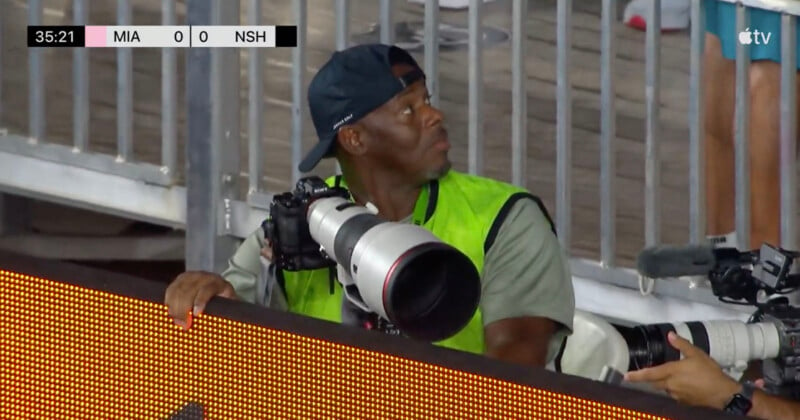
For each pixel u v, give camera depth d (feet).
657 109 60.13
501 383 34.58
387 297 37.01
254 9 65.10
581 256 68.95
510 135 80.12
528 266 43.42
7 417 36.83
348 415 35.42
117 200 68.85
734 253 40.75
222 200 65.62
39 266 36.19
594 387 34.14
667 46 85.35
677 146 79.46
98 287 36.09
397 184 44.73
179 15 91.66
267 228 42.78
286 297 44.73
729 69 63.62
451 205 44.37
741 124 59.67
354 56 44.47
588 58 88.94
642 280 59.98
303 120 64.75
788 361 39.91
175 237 77.92
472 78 62.18
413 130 43.96
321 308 44.32
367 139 44.34
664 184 75.97
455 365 34.71
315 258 42.34
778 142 62.95
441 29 87.71
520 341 42.88
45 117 70.13
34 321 36.45
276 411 35.63
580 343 43.78
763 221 63.36
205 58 64.80
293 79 64.34
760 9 59.47
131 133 68.18
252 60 64.69
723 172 64.28
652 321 61.21
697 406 34.76
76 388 36.47
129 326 36.14
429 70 61.77
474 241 43.62
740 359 40.16
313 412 35.53
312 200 41.52
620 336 41.52
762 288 40.52
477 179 45.27
